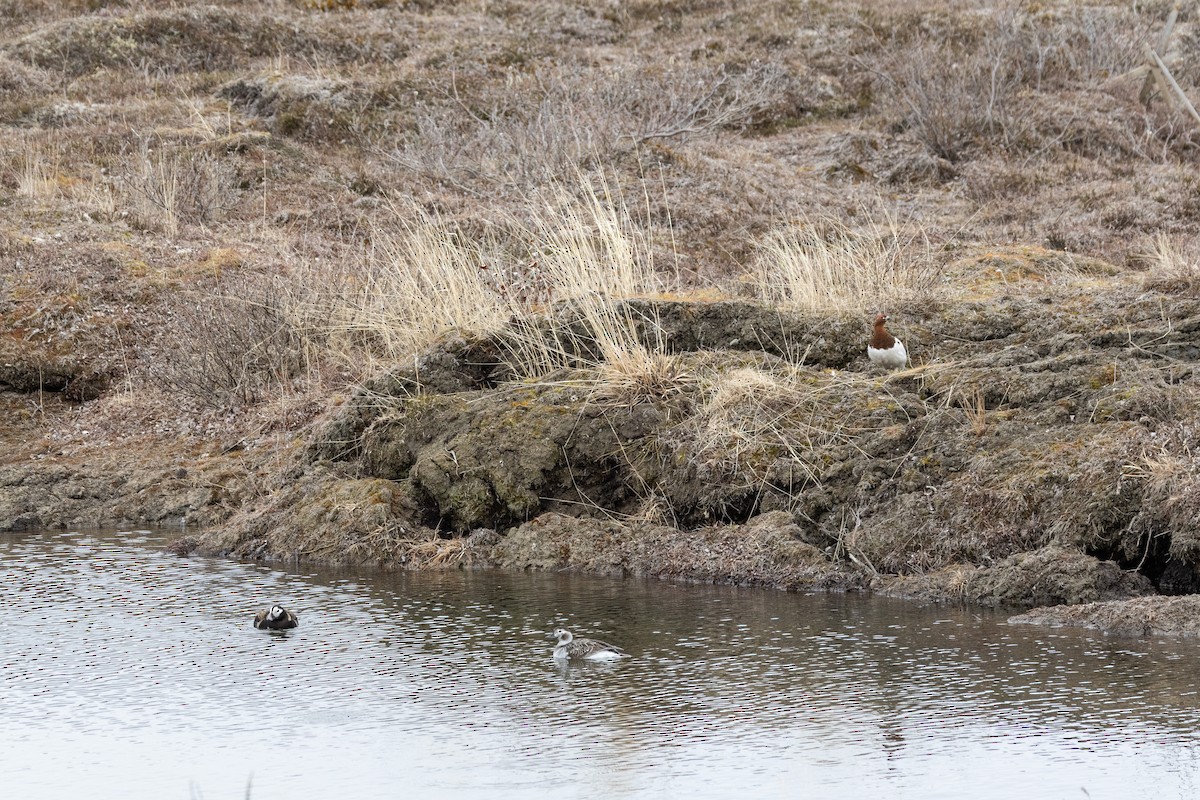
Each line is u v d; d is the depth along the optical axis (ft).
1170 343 106.32
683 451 106.52
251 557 110.01
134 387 154.71
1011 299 125.39
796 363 117.80
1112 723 64.23
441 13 328.49
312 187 217.36
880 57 287.69
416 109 254.06
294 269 168.04
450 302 130.52
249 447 137.49
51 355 157.69
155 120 249.55
